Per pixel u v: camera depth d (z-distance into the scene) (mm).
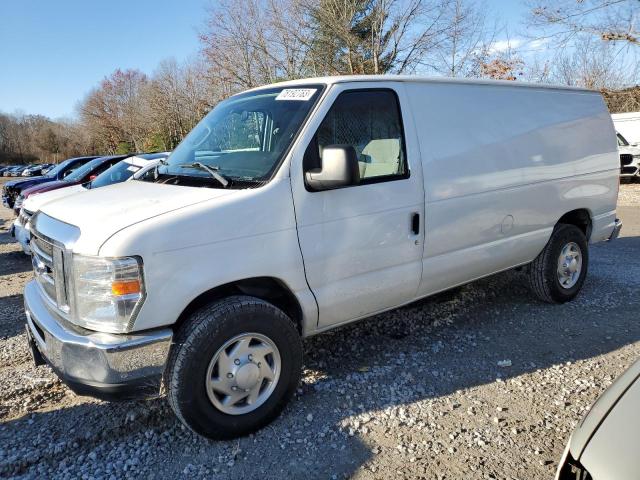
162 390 2818
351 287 3404
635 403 1977
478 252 4180
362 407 3312
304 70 23484
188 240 2709
